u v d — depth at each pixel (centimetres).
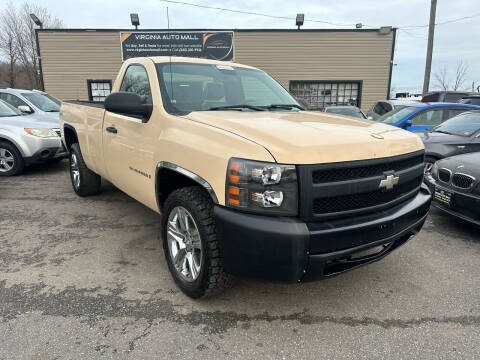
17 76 3781
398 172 243
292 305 262
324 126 249
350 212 219
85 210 465
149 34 1585
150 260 327
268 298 271
